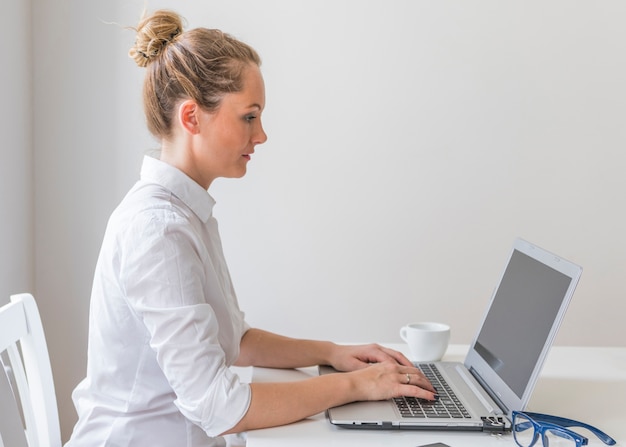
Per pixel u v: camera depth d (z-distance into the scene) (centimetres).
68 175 257
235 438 151
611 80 259
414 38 256
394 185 261
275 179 260
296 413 131
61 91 254
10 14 235
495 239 264
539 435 128
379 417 130
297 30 255
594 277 265
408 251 263
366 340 266
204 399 125
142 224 128
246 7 255
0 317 138
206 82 133
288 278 264
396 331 266
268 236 262
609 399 148
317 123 258
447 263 264
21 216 248
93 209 259
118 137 256
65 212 258
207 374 125
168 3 254
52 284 261
